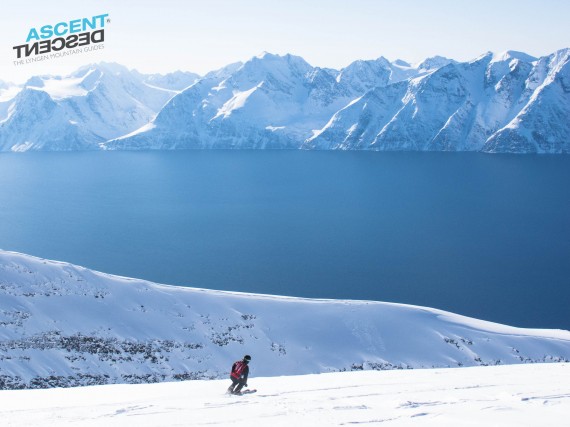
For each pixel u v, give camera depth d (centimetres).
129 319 5772
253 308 6581
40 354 4684
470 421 1306
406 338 6325
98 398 1858
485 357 6088
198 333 5844
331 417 1380
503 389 1883
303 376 2575
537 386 1964
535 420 1309
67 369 4603
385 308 6906
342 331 6334
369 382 2177
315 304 6888
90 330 5353
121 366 4903
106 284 6284
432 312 7112
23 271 5912
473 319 7325
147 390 2102
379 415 1405
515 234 16912
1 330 4862
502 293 10938
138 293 6303
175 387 2209
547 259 13712
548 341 6544
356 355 5938
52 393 2038
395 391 1878
